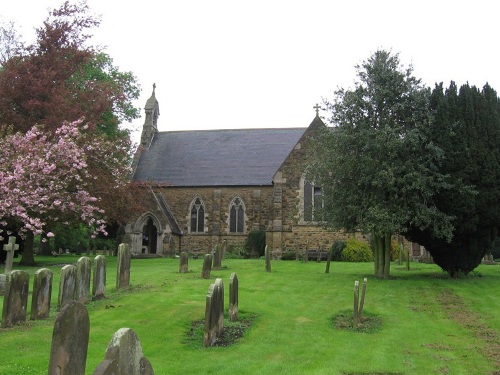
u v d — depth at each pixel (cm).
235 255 3506
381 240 2066
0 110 2336
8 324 1057
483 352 1000
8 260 1631
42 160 1898
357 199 1970
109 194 2480
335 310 1369
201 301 1389
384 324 1234
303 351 977
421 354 980
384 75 1991
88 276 1362
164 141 4512
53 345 604
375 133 1911
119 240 3894
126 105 3803
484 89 2073
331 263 2727
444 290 1714
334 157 1998
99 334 1019
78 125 2306
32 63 2412
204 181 4009
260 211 3869
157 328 1094
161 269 2278
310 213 2450
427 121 1961
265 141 4294
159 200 4006
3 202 1816
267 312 1316
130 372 550
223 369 850
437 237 1952
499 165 1933
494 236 2062
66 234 3988
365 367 888
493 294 1648
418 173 1814
